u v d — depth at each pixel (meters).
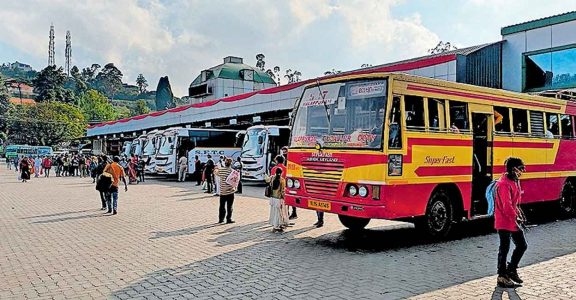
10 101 106.31
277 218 11.81
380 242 10.45
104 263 8.55
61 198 20.20
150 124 48.16
